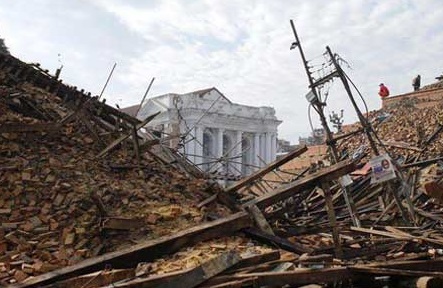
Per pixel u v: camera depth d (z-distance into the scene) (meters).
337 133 28.20
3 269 6.68
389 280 5.82
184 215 9.18
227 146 50.53
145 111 44.72
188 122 43.81
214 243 7.66
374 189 14.23
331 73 11.76
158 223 8.78
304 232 9.46
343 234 9.95
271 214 9.58
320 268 5.91
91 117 13.48
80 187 9.41
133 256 6.65
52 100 13.96
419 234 9.44
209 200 10.06
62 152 10.86
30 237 7.91
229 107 48.88
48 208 8.66
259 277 5.34
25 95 13.06
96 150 11.75
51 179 9.45
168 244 7.12
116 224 8.18
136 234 8.31
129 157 12.05
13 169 9.38
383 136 23.61
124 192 9.70
